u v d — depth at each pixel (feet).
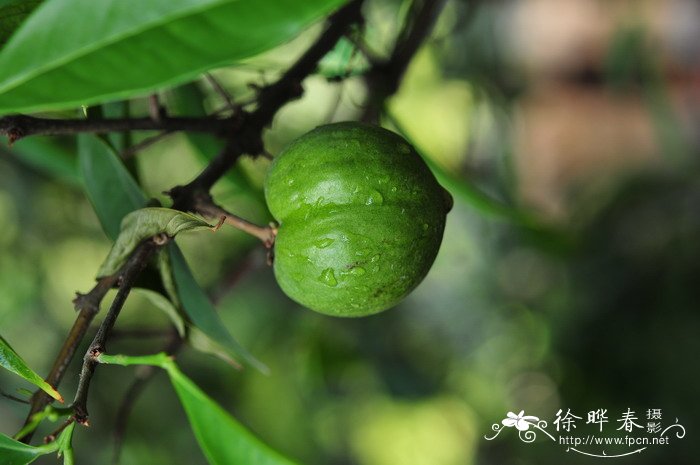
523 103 19.62
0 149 15.39
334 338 17.58
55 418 5.08
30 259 17.03
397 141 6.73
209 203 6.68
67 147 10.39
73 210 17.13
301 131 15.40
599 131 24.38
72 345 5.85
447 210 7.07
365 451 22.81
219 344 7.07
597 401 17.04
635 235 17.33
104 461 17.51
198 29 4.56
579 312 17.54
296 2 4.51
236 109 7.31
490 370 21.49
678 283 16.48
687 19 23.99
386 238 6.50
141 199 7.45
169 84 4.65
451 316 21.43
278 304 19.16
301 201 6.61
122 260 6.00
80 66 4.57
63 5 4.41
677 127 16.81
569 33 24.57
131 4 4.35
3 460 5.16
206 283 17.78
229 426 6.27
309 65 8.01
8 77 4.37
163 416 18.99
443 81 17.58
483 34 16.70
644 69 15.92
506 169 16.74
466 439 22.72
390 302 6.83
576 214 18.71
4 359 5.26
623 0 15.83
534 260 19.62
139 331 8.49
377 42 12.22
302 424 20.34
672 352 16.28
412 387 19.11
